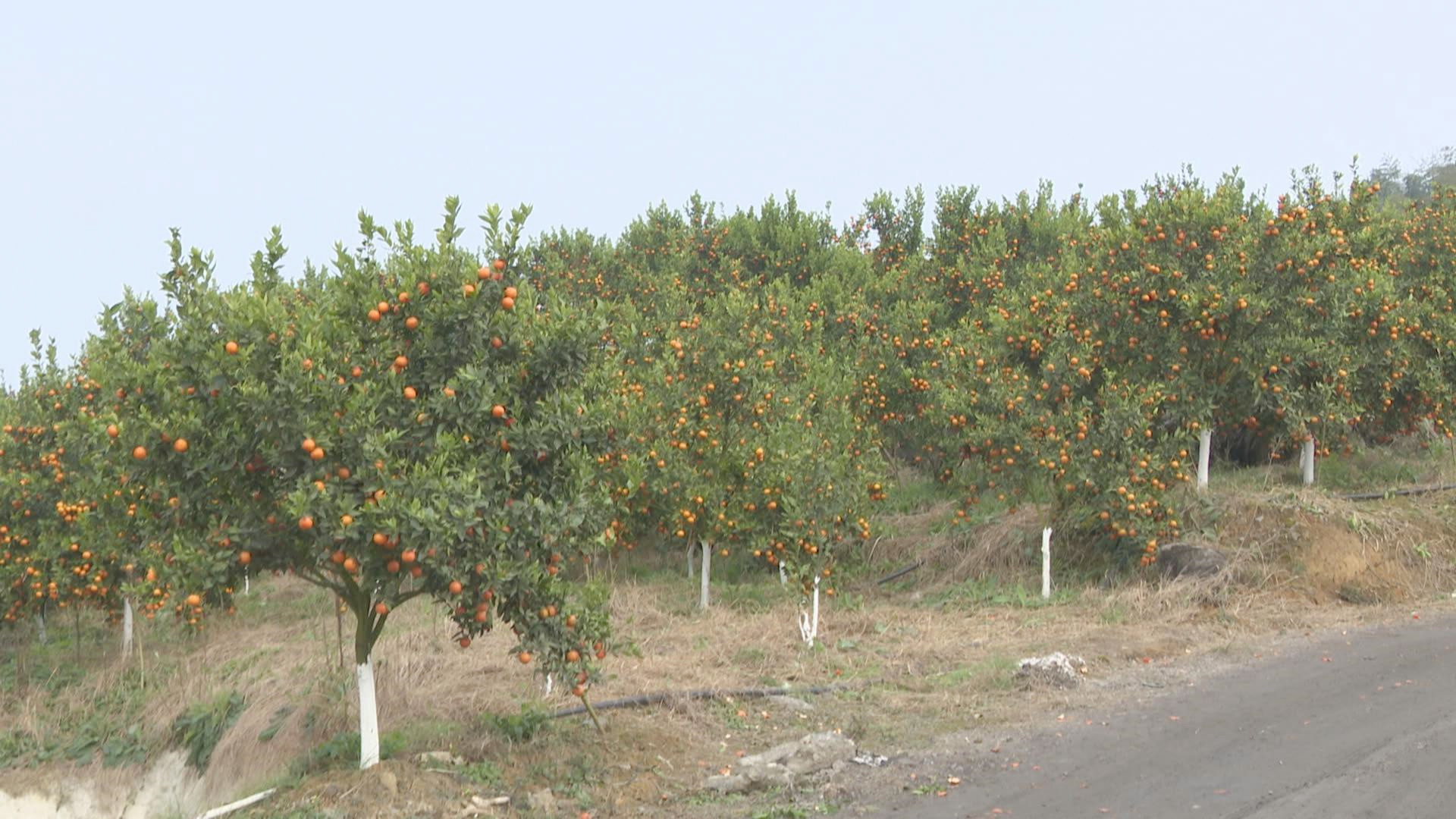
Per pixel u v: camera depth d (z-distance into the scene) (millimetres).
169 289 7457
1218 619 12453
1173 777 7336
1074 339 15461
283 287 10664
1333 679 9688
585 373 8164
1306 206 16531
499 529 7246
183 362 7133
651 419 15023
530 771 8055
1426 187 53406
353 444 6980
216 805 8664
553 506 7773
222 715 10781
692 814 7320
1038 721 8945
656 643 12633
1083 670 10484
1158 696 9492
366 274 7691
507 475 7484
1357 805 6590
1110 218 18672
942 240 28125
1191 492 15273
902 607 14602
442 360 7598
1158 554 14336
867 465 15680
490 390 7414
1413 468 17438
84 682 13930
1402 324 16031
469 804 7438
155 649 15406
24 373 15461
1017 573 15219
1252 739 8062
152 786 10430
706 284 27141
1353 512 14648
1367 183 16891
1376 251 16734
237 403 7016
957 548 16469
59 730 12328
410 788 7613
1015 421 14734
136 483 7414
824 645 12227
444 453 7152
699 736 9039
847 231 31000
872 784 7668
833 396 16594
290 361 6871
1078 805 6918
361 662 7957
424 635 12820
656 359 17266
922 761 8094
